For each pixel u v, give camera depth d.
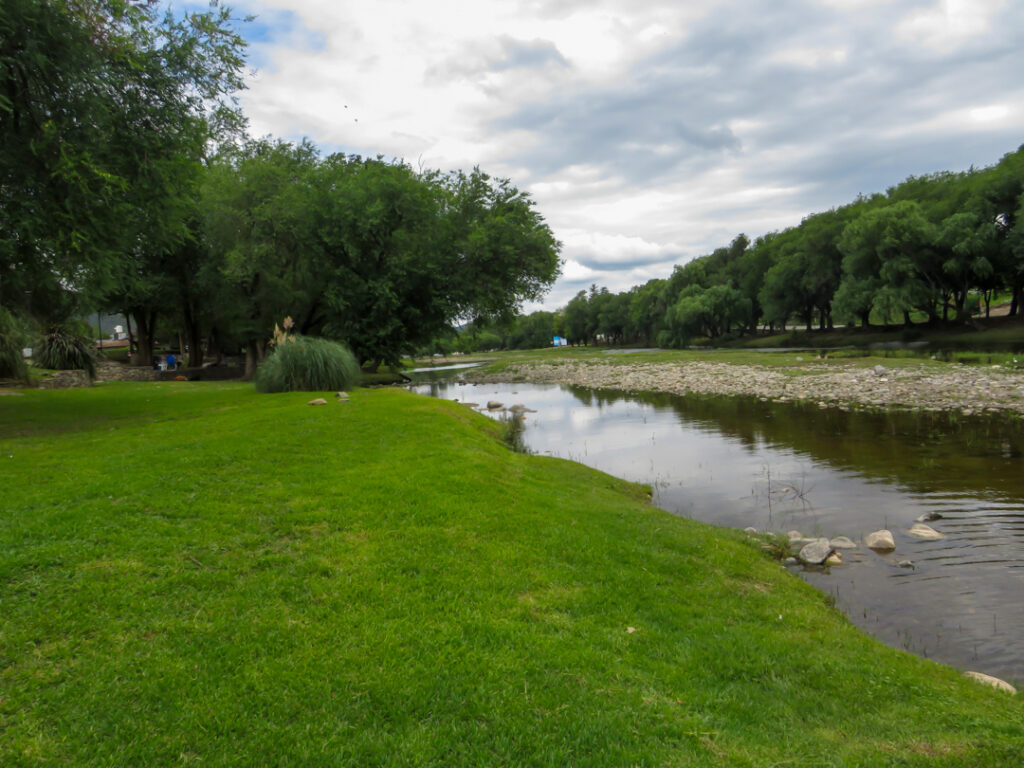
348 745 3.04
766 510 9.29
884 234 49.34
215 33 14.83
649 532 7.13
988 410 17.16
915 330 53.88
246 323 35.12
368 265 35.84
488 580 5.08
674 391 29.03
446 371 59.19
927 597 5.98
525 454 13.44
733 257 97.44
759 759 3.03
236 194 32.25
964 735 3.32
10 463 8.25
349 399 17.22
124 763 2.86
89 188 12.46
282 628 4.11
